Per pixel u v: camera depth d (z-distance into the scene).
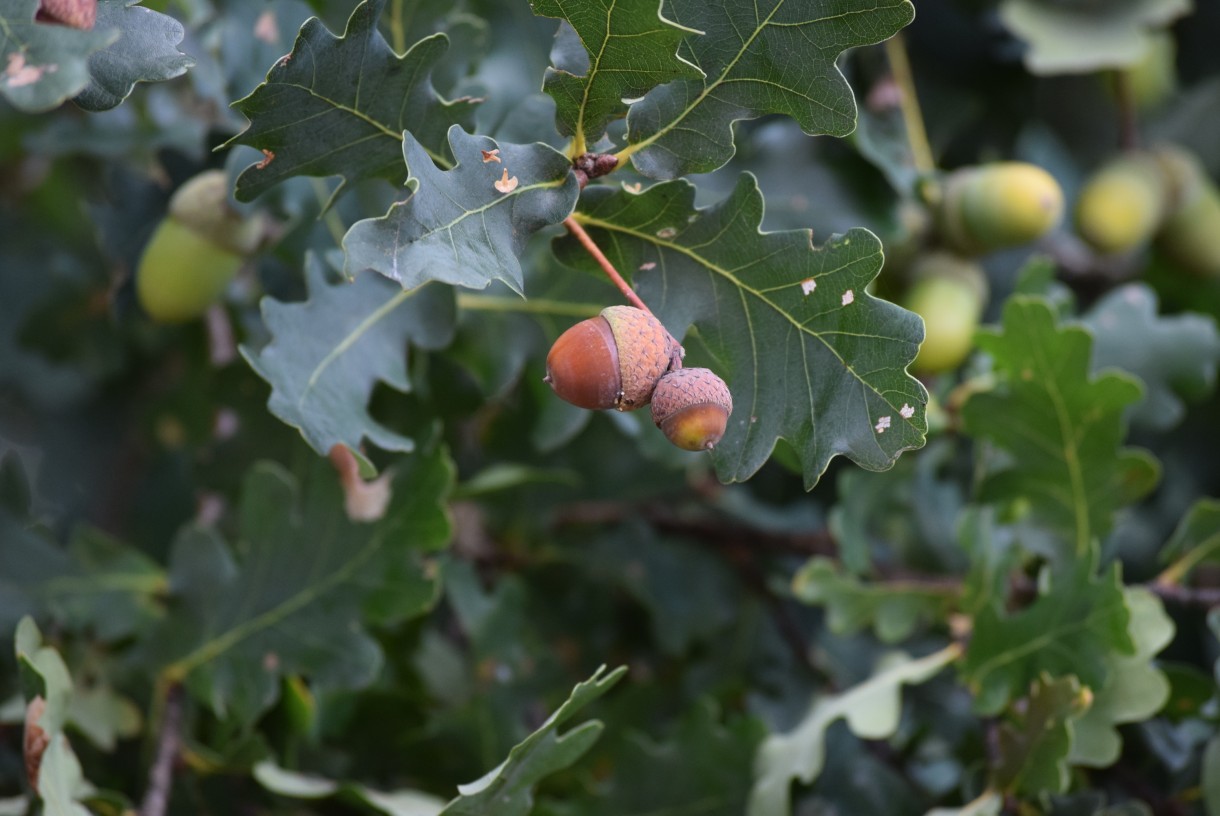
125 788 1.12
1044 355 1.11
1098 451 1.12
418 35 1.07
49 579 1.12
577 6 0.95
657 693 1.17
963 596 1.12
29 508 1.12
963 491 1.20
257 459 1.15
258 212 1.10
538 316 1.10
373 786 1.14
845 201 1.16
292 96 0.97
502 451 1.20
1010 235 1.17
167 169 1.18
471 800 1.01
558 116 0.97
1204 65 1.36
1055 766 1.07
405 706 1.14
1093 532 1.13
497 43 1.13
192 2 1.15
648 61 0.96
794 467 1.08
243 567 1.10
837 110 0.96
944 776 1.17
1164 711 1.12
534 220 0.96
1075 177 1.42
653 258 0.99
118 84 0.95
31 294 1.46
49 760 1.03
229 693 1.10
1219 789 1.09
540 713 1.17
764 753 1.11
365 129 0.98
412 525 1.09
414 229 0.94
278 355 1.02
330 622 1.09
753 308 0.98
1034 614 1.09
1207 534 1.12
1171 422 1.18
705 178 1.15
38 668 1.02
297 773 1.13
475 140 0.95
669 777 1.12
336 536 1.09
